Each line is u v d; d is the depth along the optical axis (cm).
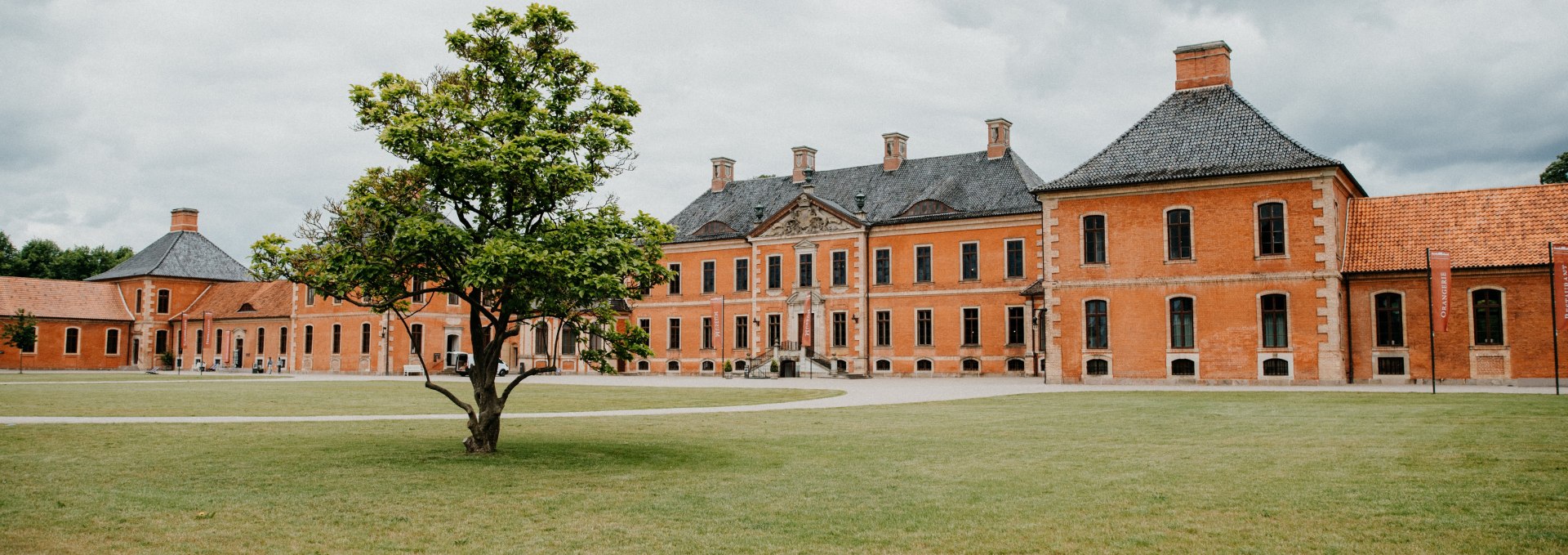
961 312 5762
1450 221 4025
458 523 1162
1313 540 1030
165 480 1468
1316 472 1477
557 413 2741
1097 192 4350
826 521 1156
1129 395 3403
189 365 8788
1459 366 3841
